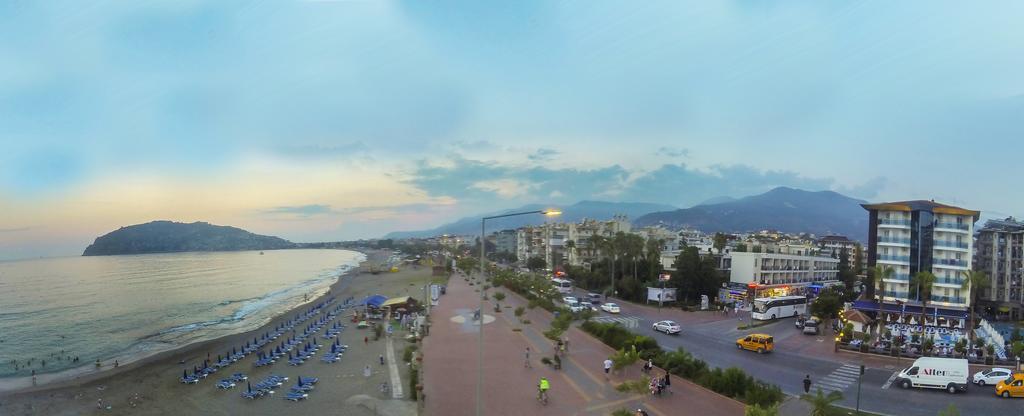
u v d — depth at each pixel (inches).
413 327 2891.2
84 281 7130.9
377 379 1943.9
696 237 7126.0
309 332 2984.7
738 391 1497.3
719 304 3567.9
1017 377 1515.7
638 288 3924.7
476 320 3021.7
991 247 3570.4
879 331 2450.8
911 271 3075.8
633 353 1760.6
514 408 1434.5
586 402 1477.6
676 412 1378.0
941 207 3053.6
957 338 2368.4
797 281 4345.5
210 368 2207.2
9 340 3105.3
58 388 2016.5
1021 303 3405.5
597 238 4995.1
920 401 1471.5
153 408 1732.3
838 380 1707.7
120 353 2748.5
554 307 3280.0
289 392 1797.5
